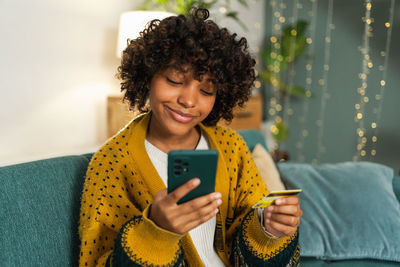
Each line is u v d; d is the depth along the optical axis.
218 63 0.68
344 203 1.34
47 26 2.13
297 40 3.71
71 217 0.81
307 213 1.34
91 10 2.38
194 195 0.54
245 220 0.78
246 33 3.78
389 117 3.46
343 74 3.67
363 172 1.45
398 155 3.44
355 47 3.57
